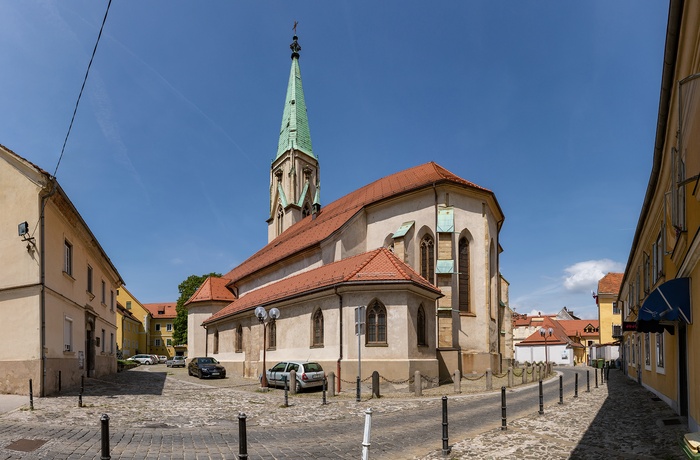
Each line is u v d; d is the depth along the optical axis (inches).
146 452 384.5
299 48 2466.8
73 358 903.7
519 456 375.2
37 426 487.2
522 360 2945.4
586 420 542.6
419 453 388.5
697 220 372.2
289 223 2237.9
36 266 753.6
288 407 681.0
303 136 2364.7
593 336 3452.3
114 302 1501.0
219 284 2021.4
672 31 315.3
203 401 746.8
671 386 625.9
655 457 372.5
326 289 991.0
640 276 922.1
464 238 1250.6
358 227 1337.4
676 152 421.1
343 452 395.2
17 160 770.2
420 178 1326.3
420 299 992.2
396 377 908.6
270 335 1229.1
